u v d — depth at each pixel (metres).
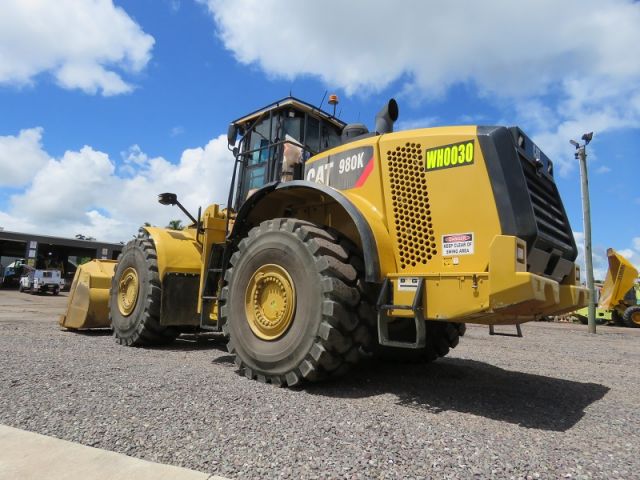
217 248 5.16
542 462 2.29
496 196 3.30
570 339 10.19
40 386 3.34
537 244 3.39
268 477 1.99
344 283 3.62
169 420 2.68
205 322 4.98
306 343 3.60
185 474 1.97
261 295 4.09
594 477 2.13
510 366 5.55
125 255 6.43
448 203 3.49
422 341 3.31
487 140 3.40
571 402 3.72
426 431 2.71
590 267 14.06
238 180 5.80
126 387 3.39
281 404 3.15
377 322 3.60
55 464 2.05
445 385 4.17
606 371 5.51
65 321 7.50
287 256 3.88
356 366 5.00
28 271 31.19
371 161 3.98
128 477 1.94
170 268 5.69
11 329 7.32
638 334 13.55
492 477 2.08
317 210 4.39
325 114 5.55
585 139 14.83
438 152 3.61
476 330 11.42
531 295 2.90
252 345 3.99
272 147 5.42
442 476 2.07
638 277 18.38
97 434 2.43
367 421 2.84
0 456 2.13
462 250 3.37
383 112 4.40
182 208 5.91
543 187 3.91
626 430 2.97
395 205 3.76
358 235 4.00
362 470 2.10
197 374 4.02
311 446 2.36
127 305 6.20
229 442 2.38
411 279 3.45
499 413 3.26
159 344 6.11
